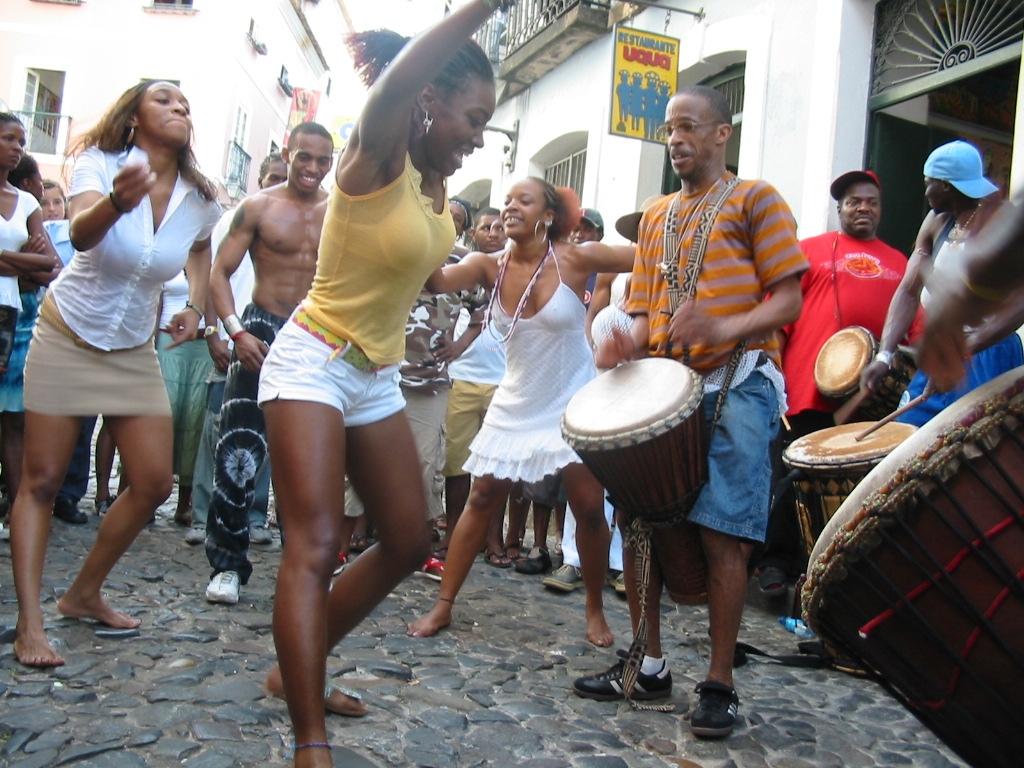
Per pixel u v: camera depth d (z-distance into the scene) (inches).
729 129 126.3
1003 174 255.9
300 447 90.2
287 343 94.6
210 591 154.1
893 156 247.8
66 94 1014.4
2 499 217.3
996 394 66.2
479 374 219.3
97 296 123.9
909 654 70.5
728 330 112.2
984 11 219.9
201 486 200.7
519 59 421.1
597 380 125.4
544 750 105.9
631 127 301.1
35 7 1013.2
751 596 196.4
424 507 101.7
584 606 183.2
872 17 248.2
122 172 110.5
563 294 152.7
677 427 109.0
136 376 129.9
